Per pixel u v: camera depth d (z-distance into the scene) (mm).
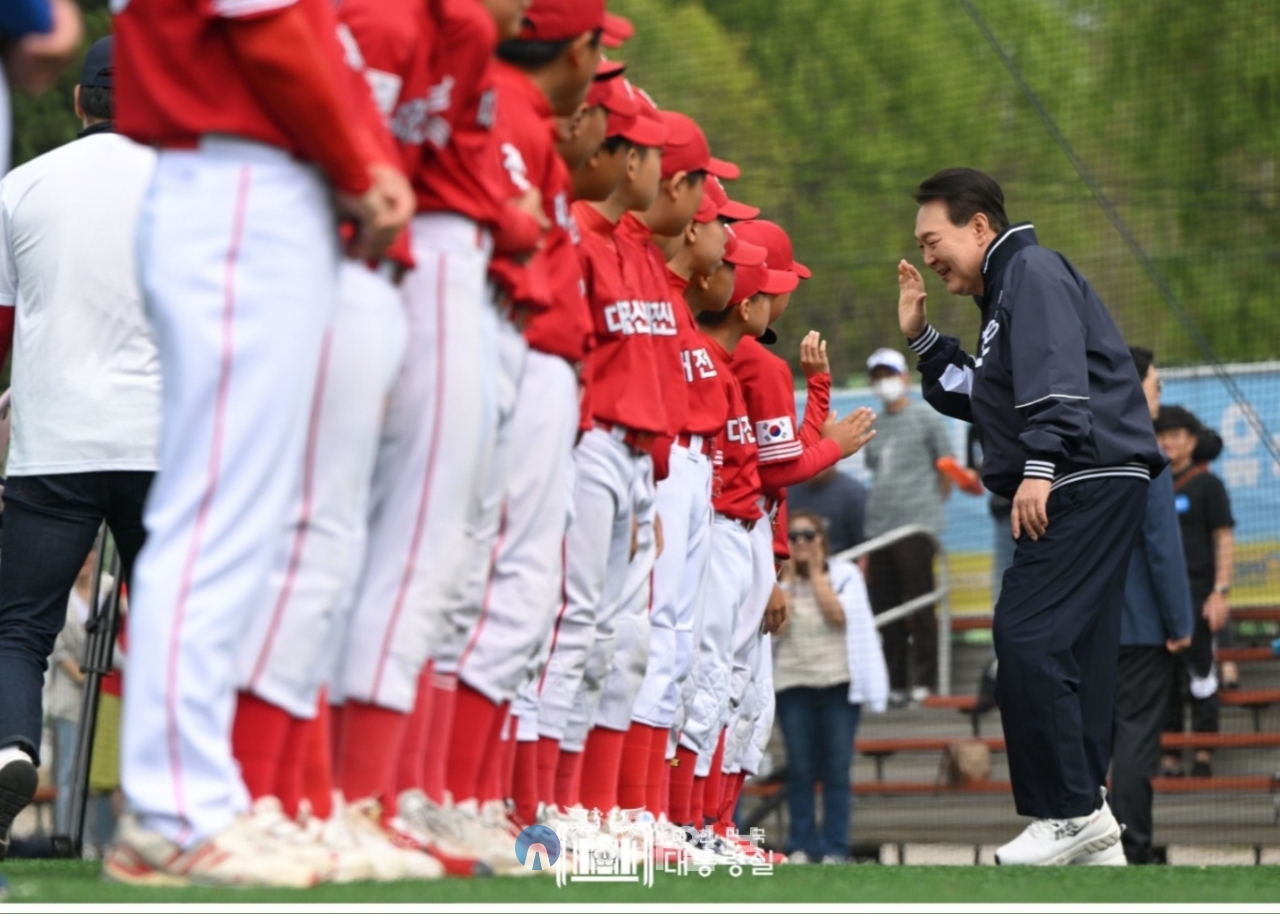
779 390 20234
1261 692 32688
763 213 53250
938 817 33375
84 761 18500
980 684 35156
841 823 28828
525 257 11531
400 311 9922
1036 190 52469
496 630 12133
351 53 9484
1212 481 29500
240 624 8867
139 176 14531
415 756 11180
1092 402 17359
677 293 17953
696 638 17750
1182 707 30266
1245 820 30609
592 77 13062
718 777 20250
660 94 54094
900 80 57000
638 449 15086
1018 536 17406
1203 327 50719
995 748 33656
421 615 10406
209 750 8766
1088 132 55531
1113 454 17266
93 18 33938
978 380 17938
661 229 16906
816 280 49562
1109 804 24969
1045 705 17047
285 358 8828
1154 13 55469
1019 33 57312
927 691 34781
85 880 9844
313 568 9469
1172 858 30969
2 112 8719
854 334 48875
